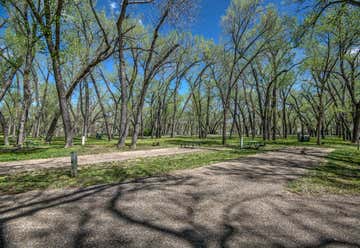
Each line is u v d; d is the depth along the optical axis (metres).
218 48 28.73
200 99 40.66
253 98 39.97
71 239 2.95
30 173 7.33
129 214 3.85
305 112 41.47
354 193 5.29
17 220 3.55
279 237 3.06
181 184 5.99
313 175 7.25
